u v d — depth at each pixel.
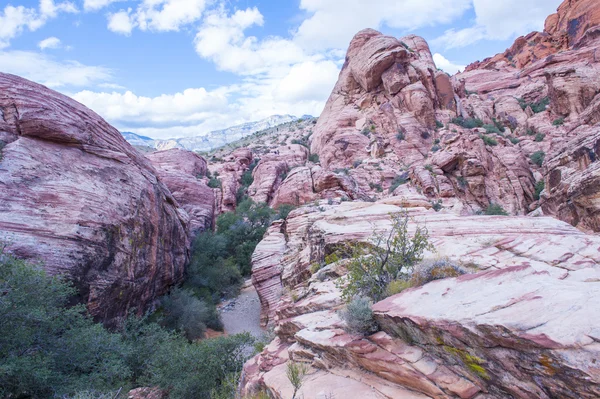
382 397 4.60
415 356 4.73
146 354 13.10
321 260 13.67
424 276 6.32
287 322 8.48
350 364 5.60
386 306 5.56
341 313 6.34
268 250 22.94
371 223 13.97
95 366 10.19
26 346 9.02
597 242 7.48
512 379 3.56
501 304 4.17
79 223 13.57
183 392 10.35
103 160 17.31
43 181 13.95
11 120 15.00
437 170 34.19
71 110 17.16
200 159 48.34
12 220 12.18
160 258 19.28
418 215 14.01
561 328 3.33
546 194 23.84
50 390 8.77
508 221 11.62
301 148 58.47
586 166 19.78
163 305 19.23
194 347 12.09
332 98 62.34
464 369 4.13
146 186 19.11
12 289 8.92
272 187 46.53
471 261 8.25
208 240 30.28
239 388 8.43
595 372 2.88
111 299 14.12
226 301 25.45
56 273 11.92
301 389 5.41
